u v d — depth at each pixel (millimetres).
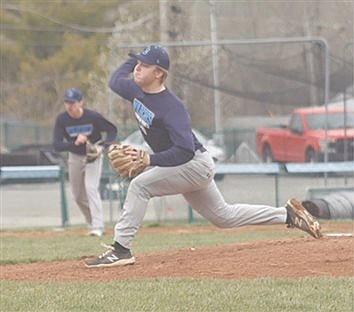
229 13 53594
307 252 23594
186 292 19453
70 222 47000
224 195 46281
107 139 36469
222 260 23328
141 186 22859
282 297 18734
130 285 20500
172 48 52625
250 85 54656
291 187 46875
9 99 102875
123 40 76000
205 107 55312
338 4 53062
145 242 33281
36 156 63562
